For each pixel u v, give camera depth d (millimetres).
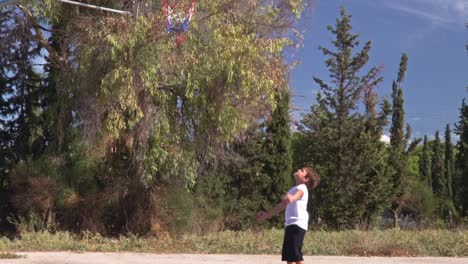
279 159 23500
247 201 22594
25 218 18297
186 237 16625
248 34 17328
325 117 24719
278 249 14508
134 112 16031
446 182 45750
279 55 18234
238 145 22875
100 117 16469
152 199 17891
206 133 17344
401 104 29422
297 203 7863
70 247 14320
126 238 16344
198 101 16750
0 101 20922
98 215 17953
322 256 13680
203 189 21125
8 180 20109
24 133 21203
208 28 16172
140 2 16031
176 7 15617
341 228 23547
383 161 24984
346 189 24031
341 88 24641
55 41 19234
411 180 28312
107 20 15695
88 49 15719
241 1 16969
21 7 16969
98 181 18125
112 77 15055
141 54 15234
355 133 24531
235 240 15891
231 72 16062
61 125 17781
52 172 18094
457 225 23312
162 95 16391
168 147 16938
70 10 16969
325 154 24438
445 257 13945
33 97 21234
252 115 18672
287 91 22484
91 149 16672
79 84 16266
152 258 12859
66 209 17875
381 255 14133
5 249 13930
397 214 27578
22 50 19953
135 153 16656
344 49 24672
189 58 16016
